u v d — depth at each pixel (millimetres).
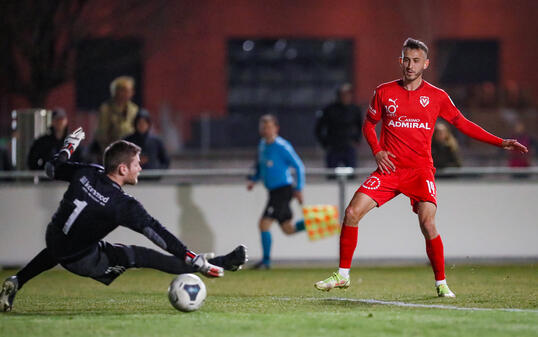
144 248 20844
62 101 91250
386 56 104000
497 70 105812
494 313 19578
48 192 35906
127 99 40844
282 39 103125
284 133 72688
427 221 23422
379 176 23172
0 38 64188
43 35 64625
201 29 100625
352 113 45344
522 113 69812
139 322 18188
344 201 36969
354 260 36469
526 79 105375
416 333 16750
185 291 19781
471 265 36438
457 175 36969
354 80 104000
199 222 36500
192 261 19359
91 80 94062
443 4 103625
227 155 70562
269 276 32906
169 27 84312
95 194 19578
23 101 77875
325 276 32844
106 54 74812
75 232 19625
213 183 36562
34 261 20953
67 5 66062
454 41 105062
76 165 20234
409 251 36719
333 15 103375
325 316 18938
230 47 103312
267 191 36688
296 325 17641
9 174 35812
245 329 17172
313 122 72812
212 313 19828
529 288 27328
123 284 30219
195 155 70625
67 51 67062
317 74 104375
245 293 26719
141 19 77938
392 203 36688
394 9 103938
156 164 38750
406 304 22219
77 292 27078
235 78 103250
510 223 36938
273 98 103500
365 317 18719
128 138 38281
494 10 104375
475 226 36844
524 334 16688
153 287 29109
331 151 45531
